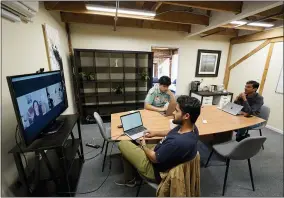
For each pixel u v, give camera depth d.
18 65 1.42
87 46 3.46
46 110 1.44
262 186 1.75
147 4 2.48
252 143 1.43
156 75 7.39
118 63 3.54
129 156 1.39
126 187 1.70
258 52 3.63
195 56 4.27
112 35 3.54
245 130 2.38
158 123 1.87
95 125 3.35
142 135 1.57
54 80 1.66
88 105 3.59
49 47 2.11
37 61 1.79
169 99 2.45
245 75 4.01
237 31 4.10
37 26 1.83
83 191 1.64
